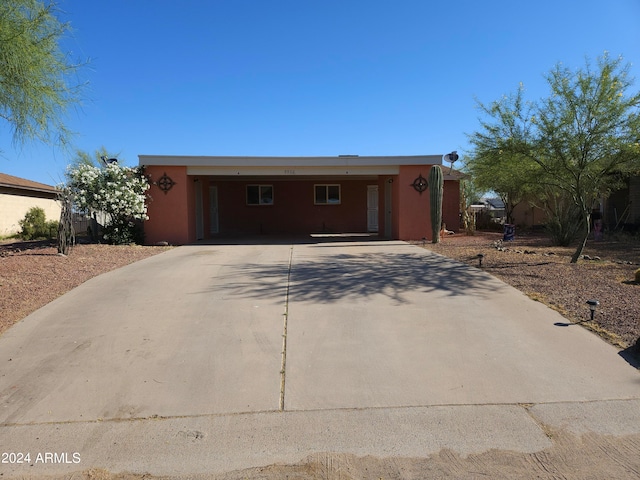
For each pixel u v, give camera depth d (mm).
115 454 3336
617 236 16234
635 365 4641
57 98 9023
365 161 16391
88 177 14359
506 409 3898
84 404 4023
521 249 13062
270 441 3486
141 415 3850
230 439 3512
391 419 3770
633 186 17484
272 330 5773
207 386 4340
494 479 3068
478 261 10445
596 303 5816
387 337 5520
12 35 7820
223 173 16188
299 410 3918
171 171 15992
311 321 6090
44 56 8578
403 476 3104
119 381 4441
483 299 7004
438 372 4594
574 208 13922
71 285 8102
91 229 15227
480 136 10781
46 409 3938
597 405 3938
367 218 23828
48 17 8383
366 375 4547
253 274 9172
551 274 8672
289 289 7816
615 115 9180
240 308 6695
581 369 4590
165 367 4746
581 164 9688
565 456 3289
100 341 5434
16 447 3414
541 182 10805
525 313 6281
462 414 3830
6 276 8227
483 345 5242
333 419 3775
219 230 23531
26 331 5730
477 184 17219
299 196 23672
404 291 7574
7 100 8414
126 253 12539
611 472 3119
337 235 21531
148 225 15969
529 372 4551
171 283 8336
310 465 3219
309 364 4805
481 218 25578
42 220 23125
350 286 7977
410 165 16609
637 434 3531
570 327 5711
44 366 4770
